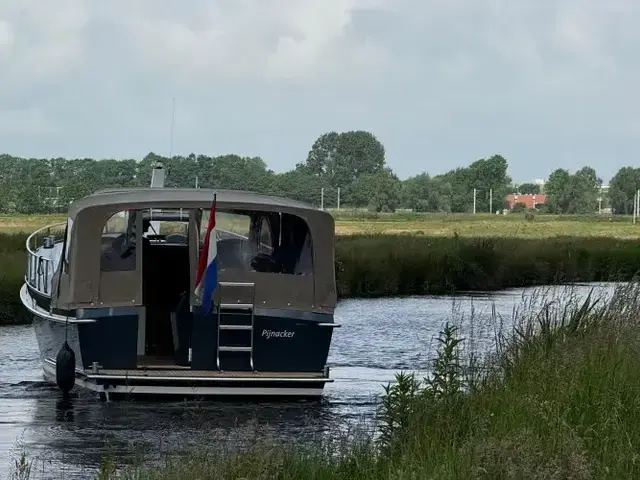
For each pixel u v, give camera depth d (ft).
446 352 60.03
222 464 48.24
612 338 66.33
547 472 40.50
